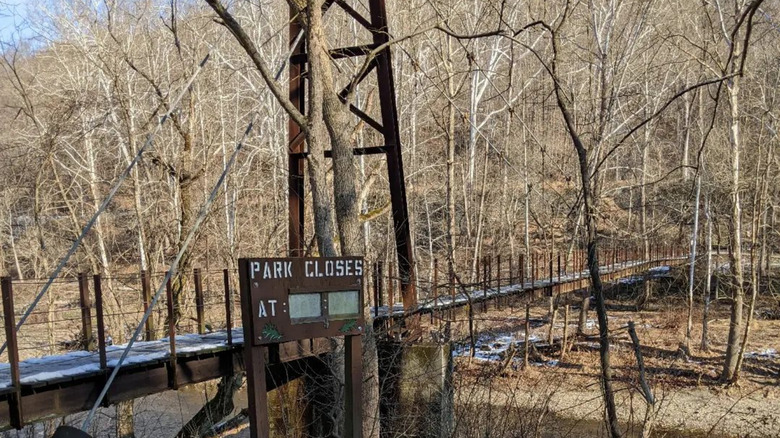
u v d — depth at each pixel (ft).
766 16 52.60
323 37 30.17
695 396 61.46
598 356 69.05
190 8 69.92
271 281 15.72
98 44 54.60
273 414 37.40
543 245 91.56
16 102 63.57
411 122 77.41
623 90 85.92
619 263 101.76
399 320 38.86
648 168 115.14
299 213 41.78
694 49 84.02
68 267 69.72
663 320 87.97
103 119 56.90
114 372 24.30
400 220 41.34
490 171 100.37
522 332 80.28
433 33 71.92
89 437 12.76
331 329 16.80
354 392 17.54
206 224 54.95
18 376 23.66
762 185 78.48
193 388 60.64
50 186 66.44
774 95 72.90
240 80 92.48
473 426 30.81
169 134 69.51
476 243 74.49
